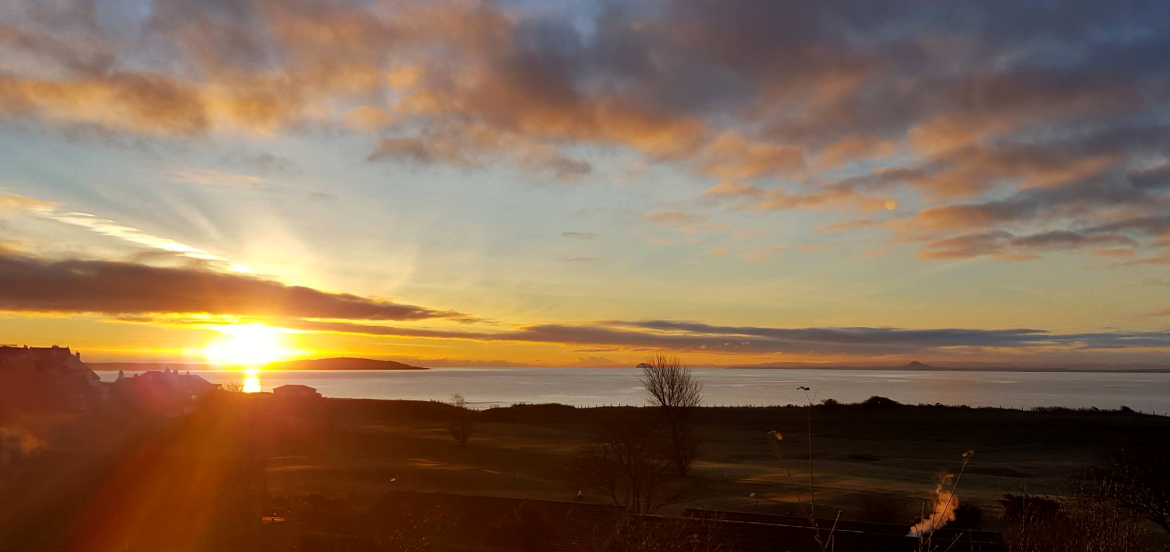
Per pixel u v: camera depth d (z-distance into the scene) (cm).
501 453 9919
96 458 3069
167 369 13450
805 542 3312
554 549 3812
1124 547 1276
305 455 8956
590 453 7188
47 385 9931
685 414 8788
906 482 7775
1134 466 3747
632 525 3102
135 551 2748
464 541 3862
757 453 10606
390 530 3600
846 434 12481
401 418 15300
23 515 2780
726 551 2584
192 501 2927
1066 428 12200
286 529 3253
